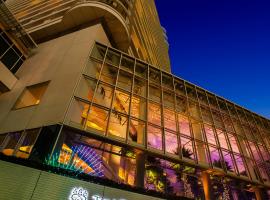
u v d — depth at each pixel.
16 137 18.34
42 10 43.12
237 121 33.06
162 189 25.42
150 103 25.75
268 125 37.88
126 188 15.20
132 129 28.84
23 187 12.29
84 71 22.31
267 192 25.61
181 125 29.30
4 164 12.50
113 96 22.83
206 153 24.55
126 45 36.66
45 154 15.30
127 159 27.83
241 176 24.33
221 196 27.88
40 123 18.11
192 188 26.39
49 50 29.14
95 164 20.83
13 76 25.22
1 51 25.83
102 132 19.30
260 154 29.72
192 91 32.75
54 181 13.24
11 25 27.42
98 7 31.70
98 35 29.25
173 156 21.56
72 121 18.22
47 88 21.88
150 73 30.78
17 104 22.30
